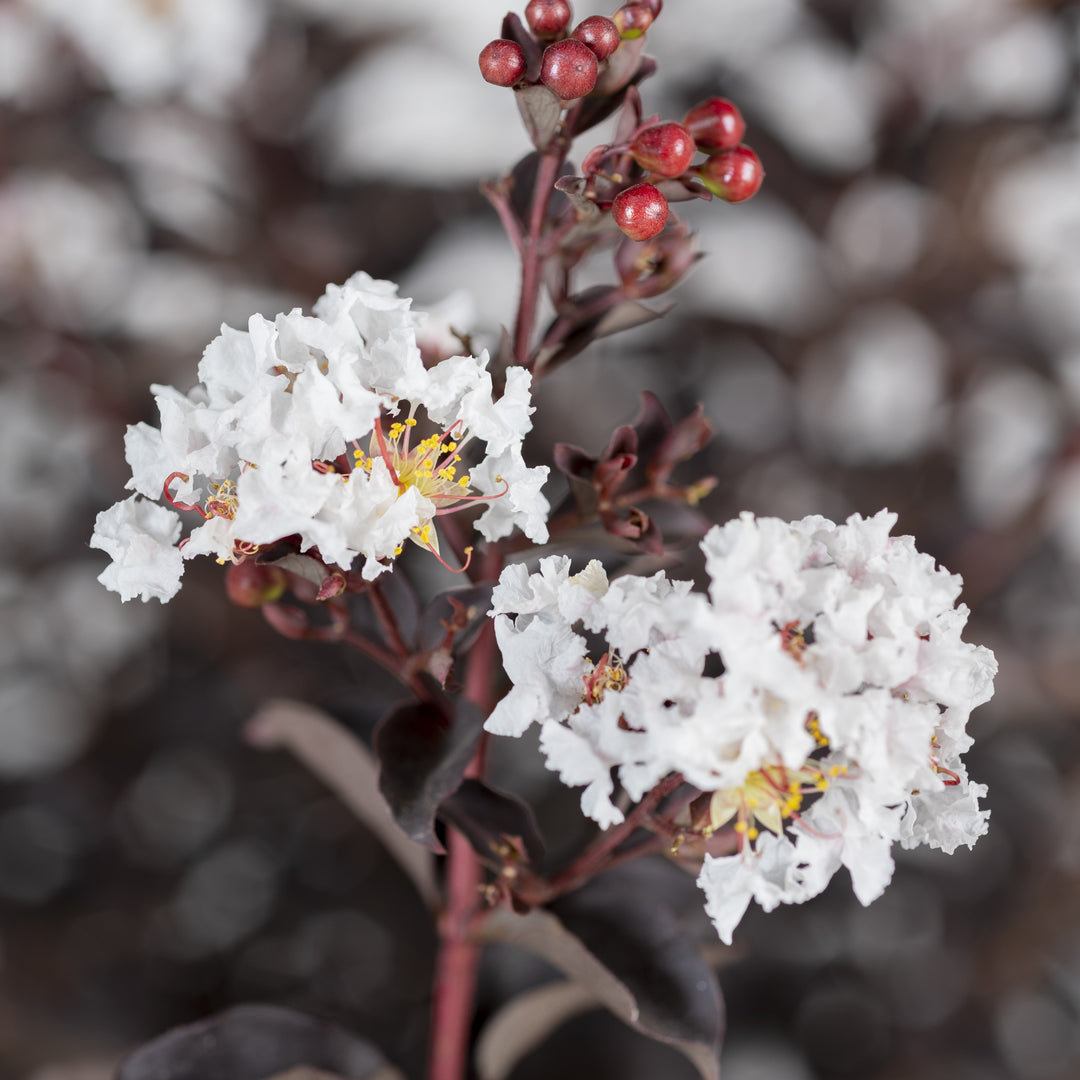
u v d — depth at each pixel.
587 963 0.48
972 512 0.77
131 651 0.81
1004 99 0.78
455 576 0.69
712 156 0.48
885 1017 0.75
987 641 0.75
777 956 0.75
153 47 0.73
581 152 0.72
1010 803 0.77
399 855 0.53
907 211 0.79
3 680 0.81
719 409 0.80
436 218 0.77
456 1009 0.53
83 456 0.81
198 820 0.78
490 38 0.79
